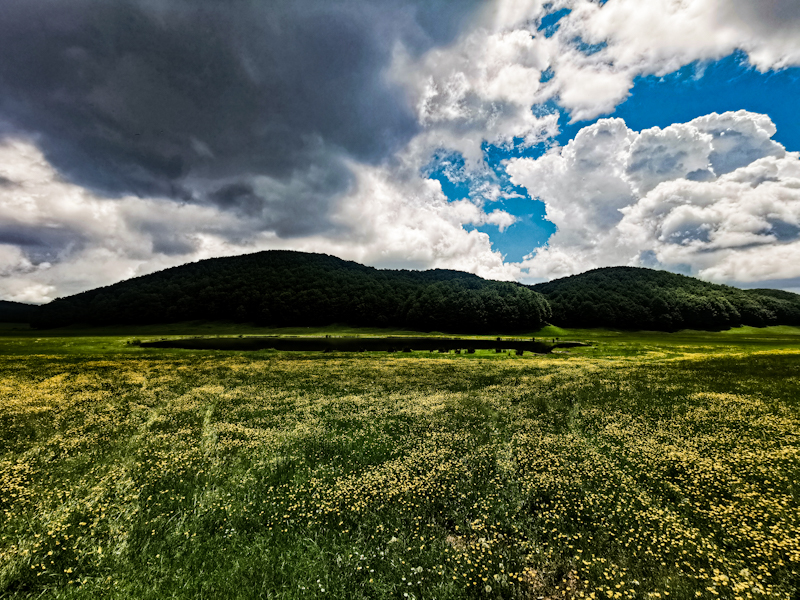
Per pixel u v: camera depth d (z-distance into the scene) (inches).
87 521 281.3
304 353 2206.0
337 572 228.5
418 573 225.0
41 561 233.5
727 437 434.9
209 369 1395.2
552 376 1162.6
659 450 402.3
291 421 598.5
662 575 209.0
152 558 244.8
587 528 267.9
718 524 255.9
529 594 206.4
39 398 810.2
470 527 275.0
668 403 666.8
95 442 489.1
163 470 382.6
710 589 187.9
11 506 300.2
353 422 589.0
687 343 2849.4
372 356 2052.2
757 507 268.7
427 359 1866.4
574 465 373.1
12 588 216.8
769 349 2064.5
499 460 398.0
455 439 481.4
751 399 655.8
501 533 266.7
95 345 2596.0
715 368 1149.7
